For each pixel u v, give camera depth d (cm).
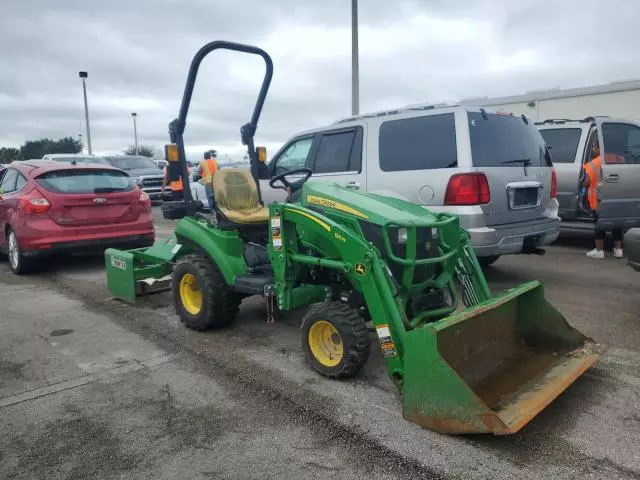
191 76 521
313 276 439
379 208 401
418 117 609
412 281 385
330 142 700
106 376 416
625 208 830
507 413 306
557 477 276
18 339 507
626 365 414
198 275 496
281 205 415
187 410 357
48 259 935
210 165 1223
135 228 827
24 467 295
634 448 301
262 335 505
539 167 642
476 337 358
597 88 1448
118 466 294
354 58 1367
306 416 344
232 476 283
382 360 432
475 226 561
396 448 304
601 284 667
